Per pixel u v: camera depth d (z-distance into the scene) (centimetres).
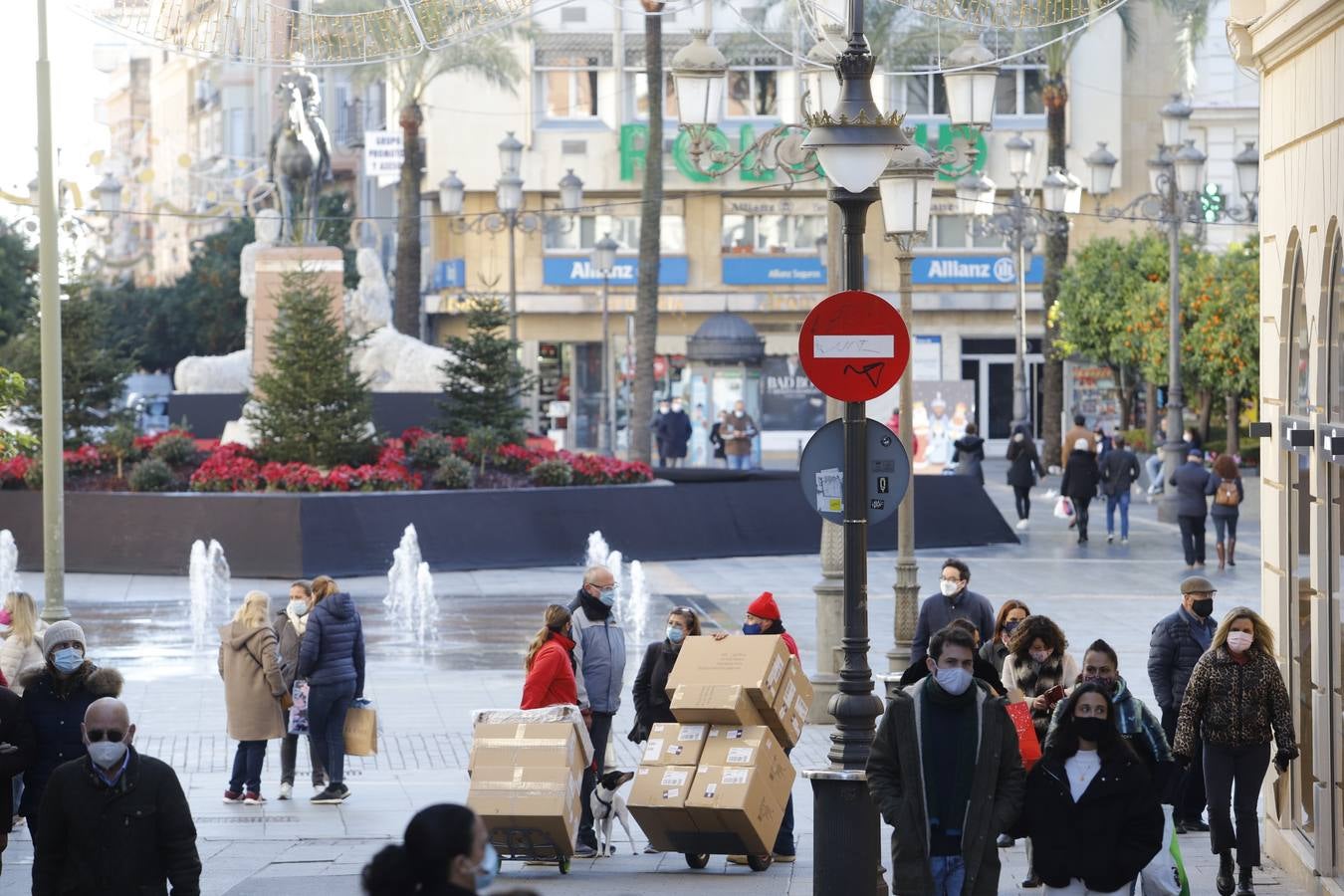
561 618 2722
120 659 4694
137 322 15925
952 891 1873
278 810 3073
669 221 14350
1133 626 5141
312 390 6719
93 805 1705
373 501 6425
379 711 4022
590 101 14238
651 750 2620
